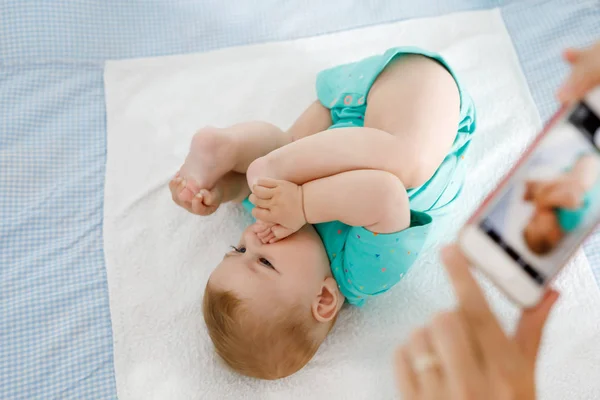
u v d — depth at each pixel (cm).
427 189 103
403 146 94
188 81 133
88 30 135
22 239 117
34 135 126
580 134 55
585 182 55
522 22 133
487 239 57
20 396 105
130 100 131
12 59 130
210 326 99
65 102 129
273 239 97
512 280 57
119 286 114
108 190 122
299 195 93
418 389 57
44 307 112
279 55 135
